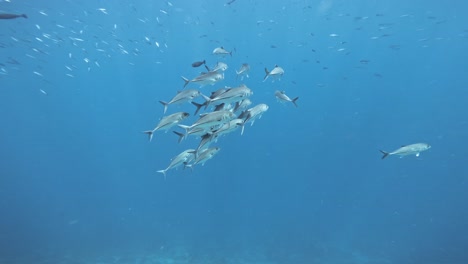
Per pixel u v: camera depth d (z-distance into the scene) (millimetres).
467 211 27297
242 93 5062
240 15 27906
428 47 36750
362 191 30812
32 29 22781
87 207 26984
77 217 23406
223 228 19938
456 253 16828
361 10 26875
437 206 29625
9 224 22562
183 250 16031
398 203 29312
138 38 29297
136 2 22812
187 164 5465
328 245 17469
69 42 25609
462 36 33094
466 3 24250
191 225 20562
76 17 21562
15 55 29766
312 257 15453
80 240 18156
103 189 35875
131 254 15547
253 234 18844
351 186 31234
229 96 4961
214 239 17844
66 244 17484
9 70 34125
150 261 14500
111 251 16062
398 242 18609
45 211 27109
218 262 14375
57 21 22656
